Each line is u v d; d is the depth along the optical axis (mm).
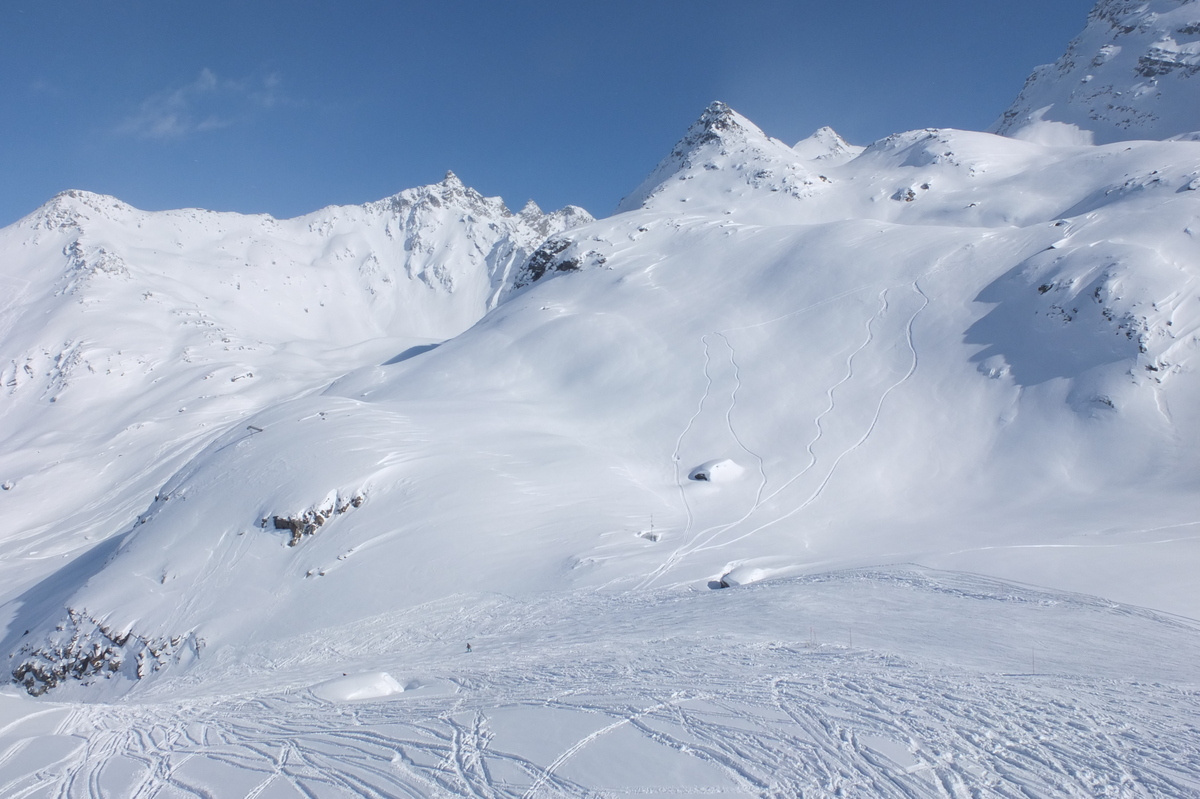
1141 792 6480
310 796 7391
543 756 7836
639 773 7223
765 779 6965
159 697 21203
